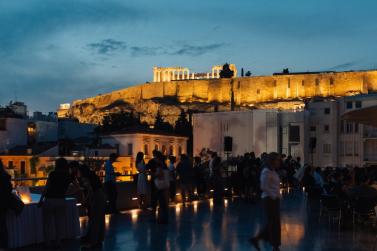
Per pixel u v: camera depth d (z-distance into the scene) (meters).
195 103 197.00
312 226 16.69
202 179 25.80
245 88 199.88
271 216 11.52
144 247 12.55
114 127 101.12
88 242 12.77
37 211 13.06
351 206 16.34
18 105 101.00
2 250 11.38
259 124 67.56
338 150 73.62
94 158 67.25
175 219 17.80
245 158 24.78
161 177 16.42
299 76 193.12
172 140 80.88
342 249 12.51
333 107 74.00
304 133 70.81
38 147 68.88
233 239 13.72
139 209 20.58
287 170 33.53
